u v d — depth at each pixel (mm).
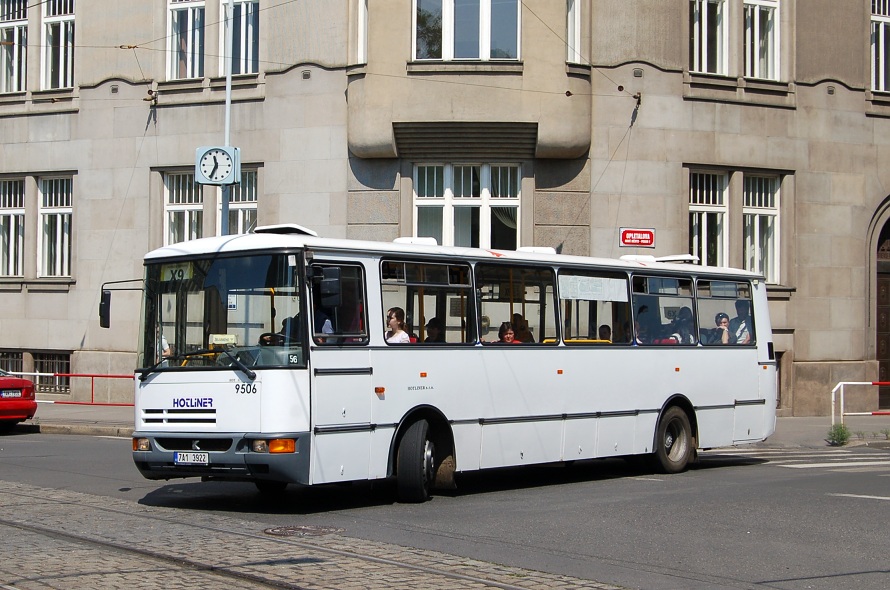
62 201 30750
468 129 25766
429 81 25672
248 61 28500
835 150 29547
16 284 30688
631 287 17312
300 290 12852
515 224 26703
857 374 29641
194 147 28656
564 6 25828
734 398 19000
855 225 29797
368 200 26750
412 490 13898
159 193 29266
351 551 10297
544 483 16453
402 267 14102
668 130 27281
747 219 28953
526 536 11461
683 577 9625
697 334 18422
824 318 29359
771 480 16609
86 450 20391
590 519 12578
